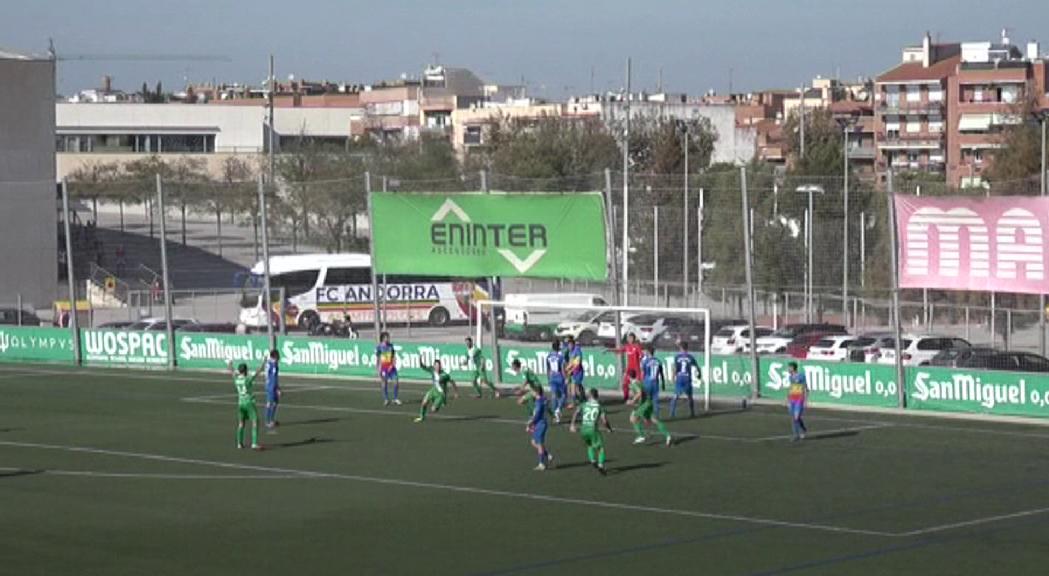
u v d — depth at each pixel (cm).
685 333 6178
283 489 3406
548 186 10194
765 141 15575
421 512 3092
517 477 3559
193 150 16162
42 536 2822
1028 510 3061
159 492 3362
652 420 4134
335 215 9738
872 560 2566
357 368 5959
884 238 5553
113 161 14475
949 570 2483
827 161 10069
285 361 6122
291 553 2661
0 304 9288
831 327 5984
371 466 3756
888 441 4131
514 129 12862
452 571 2497
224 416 4844
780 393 4978
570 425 4519
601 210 5241
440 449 4056
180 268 10106
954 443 4084
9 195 9400
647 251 6444
